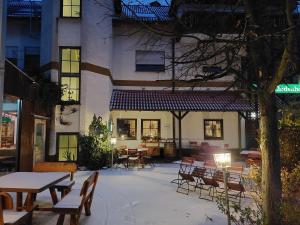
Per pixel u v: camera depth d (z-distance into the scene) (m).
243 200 7.64
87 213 6.23
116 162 15.25
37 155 12.38
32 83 11.62
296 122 7.78
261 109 4.82
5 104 13.62
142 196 8.04
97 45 15.03
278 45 4.88
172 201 7.52
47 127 13.46
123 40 18.00
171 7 5.55
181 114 18.16
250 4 4.79
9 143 17.25
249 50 5.01
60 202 5.23
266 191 4.70
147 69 18.22
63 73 14.34
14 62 17.23
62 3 14.52
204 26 5.57
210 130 18.42
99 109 14.95
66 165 7.52
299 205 4.63
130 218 6.08
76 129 13.99
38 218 5.98
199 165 13.86
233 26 5.76
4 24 8.35
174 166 14.36
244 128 18.45
